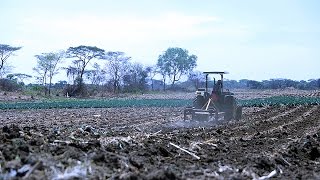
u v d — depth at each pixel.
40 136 10.82
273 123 21.11
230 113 21.67
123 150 10.45
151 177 7.48
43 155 8.26
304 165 10.72
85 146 9.88
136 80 84.25
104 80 78.31
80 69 72.25
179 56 110.31
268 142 14.20
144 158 9.78
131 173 7.73
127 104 41.56
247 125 19.78
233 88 106.25
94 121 22.67
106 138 12.23
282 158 10.87
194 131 17.11
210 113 20.27
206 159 10.40
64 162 8.05
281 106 35.50
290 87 105.31
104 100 52.09
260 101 40.94
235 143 13.80
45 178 7.01
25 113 30.44
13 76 70.88
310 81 111.69
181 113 29.12
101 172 7.79
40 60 73.56
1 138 9.70
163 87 104.12
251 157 10.61
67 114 29.08
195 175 8.31
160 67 111.50
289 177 8.86
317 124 20.95
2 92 61.47
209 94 21.94
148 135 14.57
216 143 13.43
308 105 36.03
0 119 24.38
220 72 21.86
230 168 9.11
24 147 8.65
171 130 17.53
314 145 13.36
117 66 93.12
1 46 68.00
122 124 20.64
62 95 66.38
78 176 7.27
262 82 103.94
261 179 8.47
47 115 28.11
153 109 34.78
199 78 96.00
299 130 18.34
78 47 71.31
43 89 68.56
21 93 62.66
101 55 73.88
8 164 7.52
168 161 9.88
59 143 10.05
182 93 83.81
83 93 66.19
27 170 7.30
